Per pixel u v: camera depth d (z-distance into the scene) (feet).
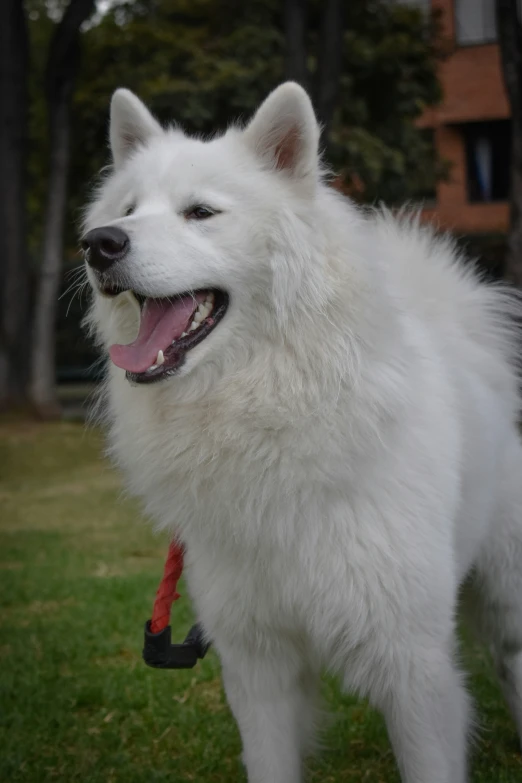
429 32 63.77
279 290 9.98
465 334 13.21
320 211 10.23
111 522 31.96
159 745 13.88
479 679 15.51
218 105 57.11
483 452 11.68
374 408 9.78
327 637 10.26
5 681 16.16
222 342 10.08
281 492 9.78
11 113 53.88
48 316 56.03
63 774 12.98
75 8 52.60
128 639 18.47
